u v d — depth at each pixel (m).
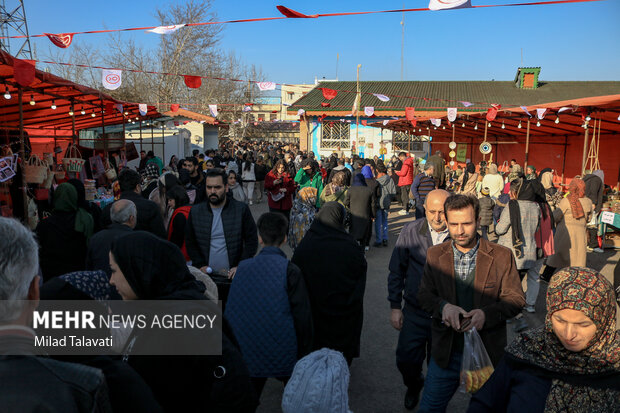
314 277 3.62
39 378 1.05
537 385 1.67
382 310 6.28
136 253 1.86
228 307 3.06
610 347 1.56
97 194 8.83
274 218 3.26
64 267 4.51
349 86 33.94
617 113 11.30
